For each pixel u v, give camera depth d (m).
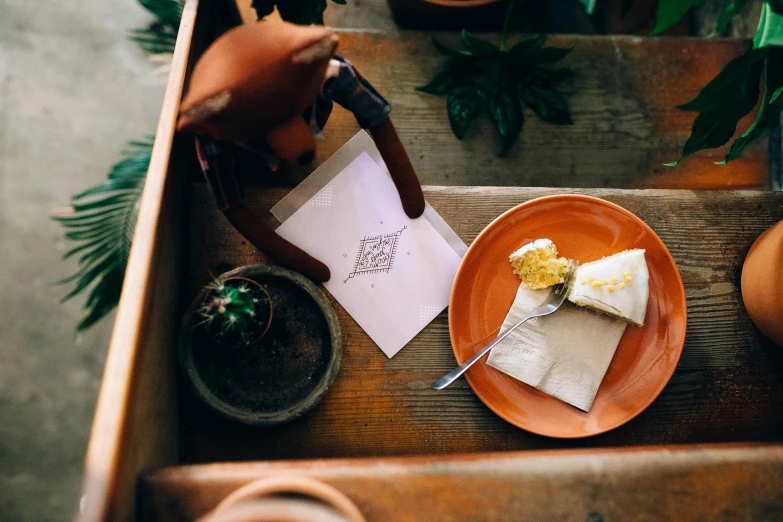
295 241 0.62
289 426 0.58
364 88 0.53
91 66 1.03
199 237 0.61
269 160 0.49
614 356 0.59
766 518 0.45
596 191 0.63
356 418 0.59
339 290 0.61
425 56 0.74
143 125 1.04
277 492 0.43
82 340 1.01
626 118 0.75
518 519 0.45
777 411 0.60
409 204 0.61
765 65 0.51
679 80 0.75
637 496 0.45
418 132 0.74
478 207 0.63
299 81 0.42
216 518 0.39
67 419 1.00
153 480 0.44
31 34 1.03
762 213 0.63
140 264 0.47
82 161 1.03
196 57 0.59
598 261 0.59
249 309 0.52
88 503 0.40
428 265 0.62
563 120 0.74
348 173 0.64
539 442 0.59
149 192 0.50
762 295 0.56
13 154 1.02
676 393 0.60
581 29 0.88
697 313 0.61
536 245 0.59
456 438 0.59
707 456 0.46
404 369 0.60
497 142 0.74
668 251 0.58
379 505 0.45
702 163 0.74
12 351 1.00
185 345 0.55
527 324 0.59
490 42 0.75
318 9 0.66
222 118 0.42
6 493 0.98
